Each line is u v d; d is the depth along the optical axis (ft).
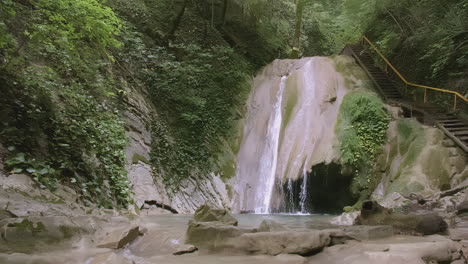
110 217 16.52
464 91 40.11
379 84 49.32
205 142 42.68
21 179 18.48
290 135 44.11
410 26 49.14
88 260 11.19
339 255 12.64
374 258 11.66
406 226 17.75
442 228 17.66
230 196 40.73
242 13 65.31
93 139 26.23
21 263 10.39
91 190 23.03
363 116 41.11
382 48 56.90
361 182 37.68
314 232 13.66
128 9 47.03
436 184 32.68
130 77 39.04
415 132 37.73
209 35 56.90
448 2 42.75
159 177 33.78
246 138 47.16
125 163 30.04
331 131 41.60
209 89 47.67
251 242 13.20
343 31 80.38
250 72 57.72
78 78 29.99
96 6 24.13
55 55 28.12
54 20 23.56
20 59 23.06
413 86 47.60
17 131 20.61
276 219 28.96
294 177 39.55
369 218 19.80
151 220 23.50
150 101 40.14
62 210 16.53
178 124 41.55
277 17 76.23
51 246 12.44
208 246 13.61
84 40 32.63
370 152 39.17
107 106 32.07
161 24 51.49
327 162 38.27
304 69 51.44
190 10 58.95
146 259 12.33
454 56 41.98
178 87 43.32
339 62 52.47
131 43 41.11
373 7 60.75
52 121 23.21
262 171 44.04
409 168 34.99
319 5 85.40
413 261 11.32
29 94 22.98
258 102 51.19
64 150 22.99
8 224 12.39
